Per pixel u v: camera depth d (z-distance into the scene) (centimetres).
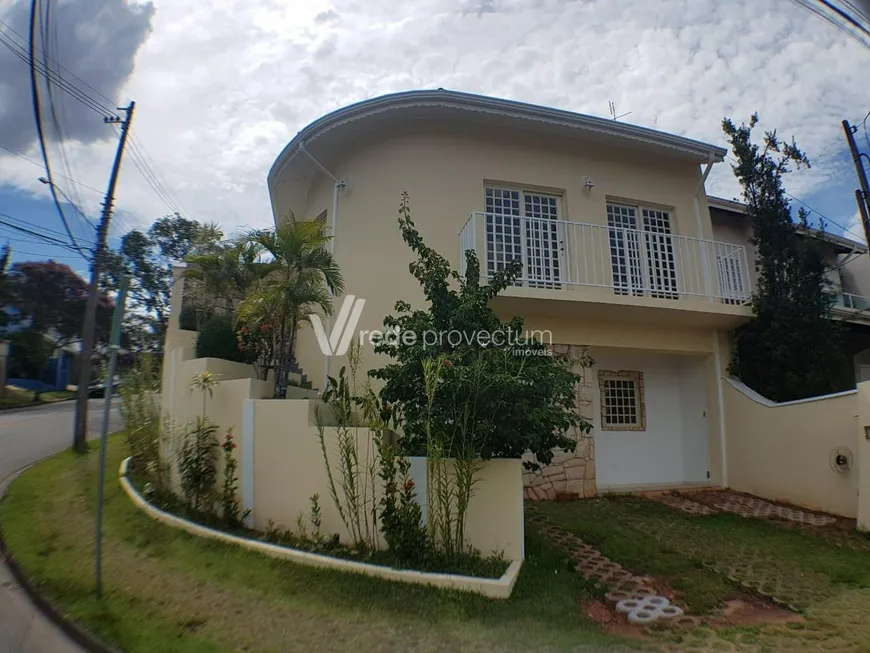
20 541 618
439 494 564
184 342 994
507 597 506
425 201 998
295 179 1205
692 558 638
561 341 986
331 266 868
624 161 1129
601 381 1108
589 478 959
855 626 458
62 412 2014
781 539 718
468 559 562
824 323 1006
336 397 682
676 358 1174
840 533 741
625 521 798
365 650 416
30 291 2764
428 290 662
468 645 427
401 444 618
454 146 1023
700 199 1180
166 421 846
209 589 512
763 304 1026
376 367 946
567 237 1028
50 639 430
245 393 709
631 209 1137
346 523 614
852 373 1409
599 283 1041
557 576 568
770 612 497
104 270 1362
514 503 589
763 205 1077
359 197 1038
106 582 521
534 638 440
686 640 440
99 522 503
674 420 1147
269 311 817
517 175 1041
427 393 549
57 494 819
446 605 487
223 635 431
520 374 562
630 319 1023
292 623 454
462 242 952
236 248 953
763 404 980
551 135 1075
